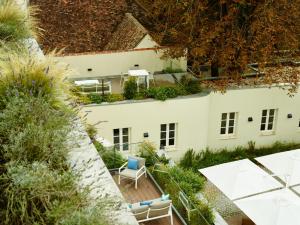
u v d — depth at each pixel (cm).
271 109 2178
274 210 1405
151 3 2247
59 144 488
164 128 1992
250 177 1614
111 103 1858
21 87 562
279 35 2048
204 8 1973
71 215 404
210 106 2073
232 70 2152
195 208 1220
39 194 417
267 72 2031
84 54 2050
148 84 1945
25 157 461
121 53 2094
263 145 2230
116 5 2350
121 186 1437
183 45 2062
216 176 1630
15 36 859
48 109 520
